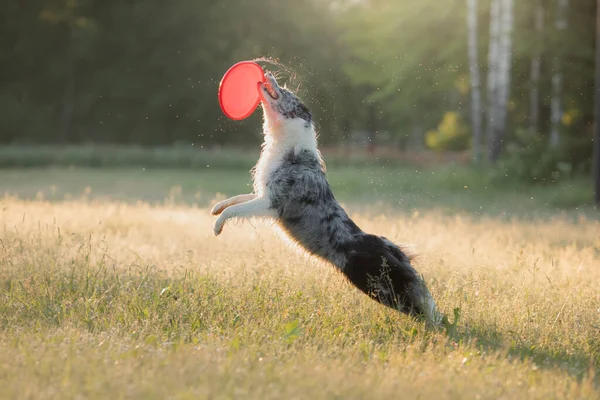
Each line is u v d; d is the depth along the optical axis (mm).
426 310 7414
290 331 6660
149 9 48188
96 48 48969
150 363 5488
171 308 7531
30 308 7547
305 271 8711
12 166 36312
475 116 30062
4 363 5375
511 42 28688
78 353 5719
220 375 5234
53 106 50219
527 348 6922
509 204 20938
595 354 6984
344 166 38812
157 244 11383
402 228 12406
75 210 14523
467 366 5988
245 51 49094
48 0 47188
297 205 7707
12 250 9570
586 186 24031
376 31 33750
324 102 44438
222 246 11273
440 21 32125
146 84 49656
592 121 30922
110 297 7938
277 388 5020
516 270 9531
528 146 26266
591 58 29453
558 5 29812
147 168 37656
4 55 48844
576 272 10000
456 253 11008
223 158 38469
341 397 4957
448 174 26500
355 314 7559
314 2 49812
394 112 42250
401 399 4984
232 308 7668
